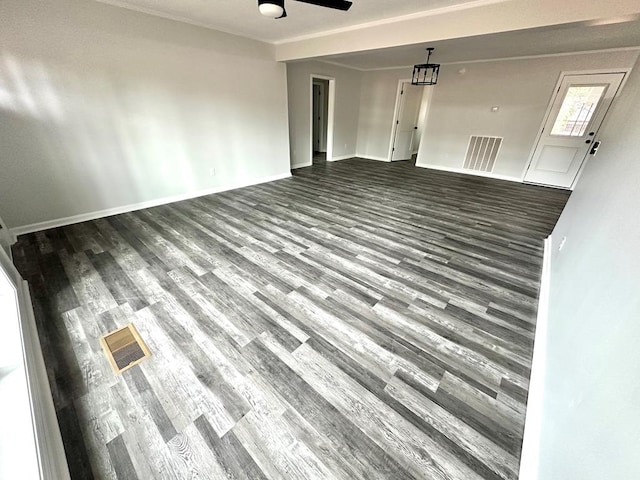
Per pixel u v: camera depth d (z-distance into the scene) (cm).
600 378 74
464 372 154
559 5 220
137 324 181
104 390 140
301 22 343
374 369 154
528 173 539
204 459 113
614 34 329
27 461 88
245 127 464
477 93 559
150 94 348
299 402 136
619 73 418
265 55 451
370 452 117
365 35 345
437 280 236
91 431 122
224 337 173
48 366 151
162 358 158
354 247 288
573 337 114
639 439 46
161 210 378
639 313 63
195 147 413
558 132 493
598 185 179
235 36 402
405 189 496
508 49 425
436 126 635
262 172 520
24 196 290
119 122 334
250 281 228
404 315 195
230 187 479
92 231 308
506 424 129
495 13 249
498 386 147
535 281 238
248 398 137
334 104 671
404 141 752
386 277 238
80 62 292
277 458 114
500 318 195
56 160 301
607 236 119
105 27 297
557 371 119
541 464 97
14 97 265
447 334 180
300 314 194
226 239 298
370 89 715
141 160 365
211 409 132
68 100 294
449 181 553
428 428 126
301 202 421
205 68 387
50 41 271
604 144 227
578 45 391
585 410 76
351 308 201
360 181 544
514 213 391
